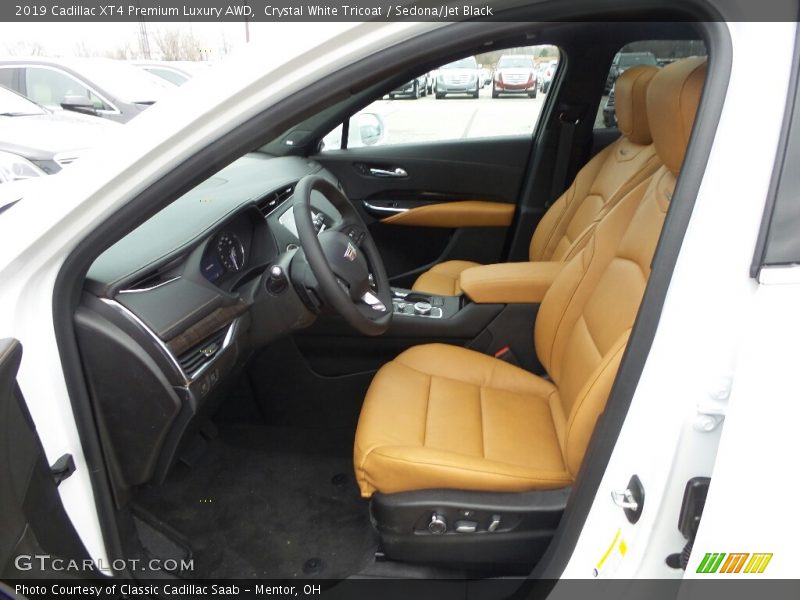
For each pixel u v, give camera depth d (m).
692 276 0.77
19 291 0.93
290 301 1.46
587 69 2.41
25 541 0.89
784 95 0.71
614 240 1.54
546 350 1.68
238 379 1.94
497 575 1.39
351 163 2.78
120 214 0.94
